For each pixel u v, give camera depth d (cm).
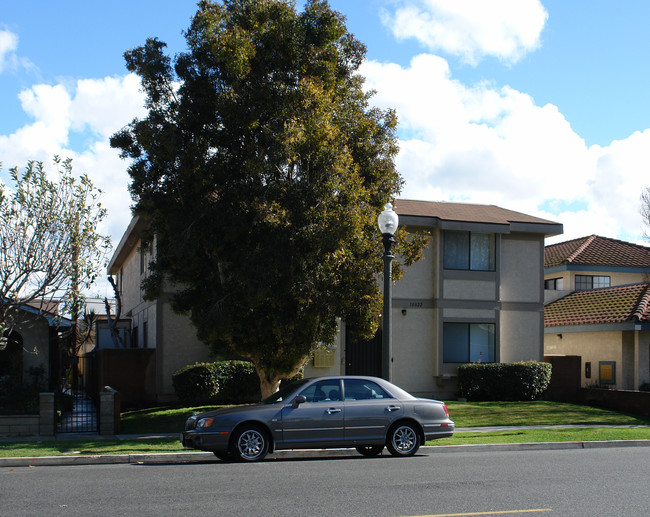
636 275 3200
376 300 1673
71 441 1480
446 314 2400
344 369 2294
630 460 1208
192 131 1599
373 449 1325
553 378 2433
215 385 2020
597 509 779
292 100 1563
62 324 2189
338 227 1502
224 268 1634
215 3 1598
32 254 1580
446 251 2423
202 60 1603
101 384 2197
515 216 2592
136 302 2805
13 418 1576
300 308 1553
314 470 1071
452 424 1287
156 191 1589
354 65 1773
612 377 2586
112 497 848
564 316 2822
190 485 931
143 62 1583
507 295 2500
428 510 769
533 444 1437
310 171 1592
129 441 1483
